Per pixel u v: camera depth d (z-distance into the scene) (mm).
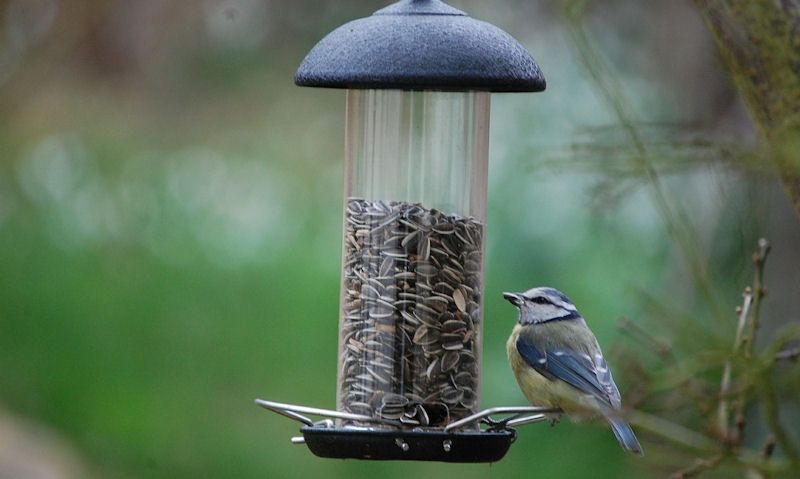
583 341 10094
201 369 18797
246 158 20016
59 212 20234
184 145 19625
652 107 15562
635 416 7668
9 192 20109
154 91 18031
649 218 14508
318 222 20000
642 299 11484
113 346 19094
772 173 6762
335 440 8086
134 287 19562
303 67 8023
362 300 8742
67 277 19734
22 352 19172
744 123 14172
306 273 19453
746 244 9602
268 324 19047
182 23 17047
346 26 8094
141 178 20125
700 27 14898
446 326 8656
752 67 6270
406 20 7898
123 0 16812
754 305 7684
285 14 17406
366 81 7684
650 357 10977
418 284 8656
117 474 18016
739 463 7199
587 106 15727
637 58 15953
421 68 7648
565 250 14664
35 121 18422
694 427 9078
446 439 8039
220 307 19312
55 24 16562
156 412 18453
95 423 18484
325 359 18688
